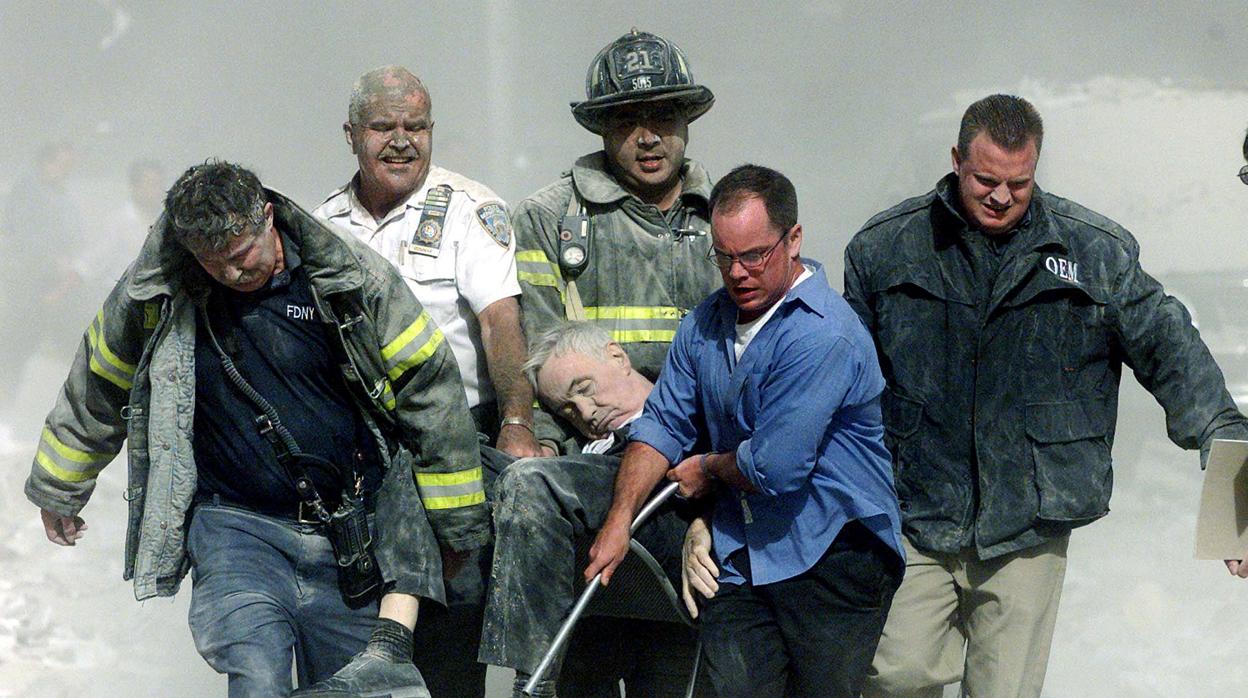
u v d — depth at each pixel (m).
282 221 13.98
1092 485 15.73
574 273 17.59
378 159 17.03
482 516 14.70
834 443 14.66
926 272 15.90
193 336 14.12
